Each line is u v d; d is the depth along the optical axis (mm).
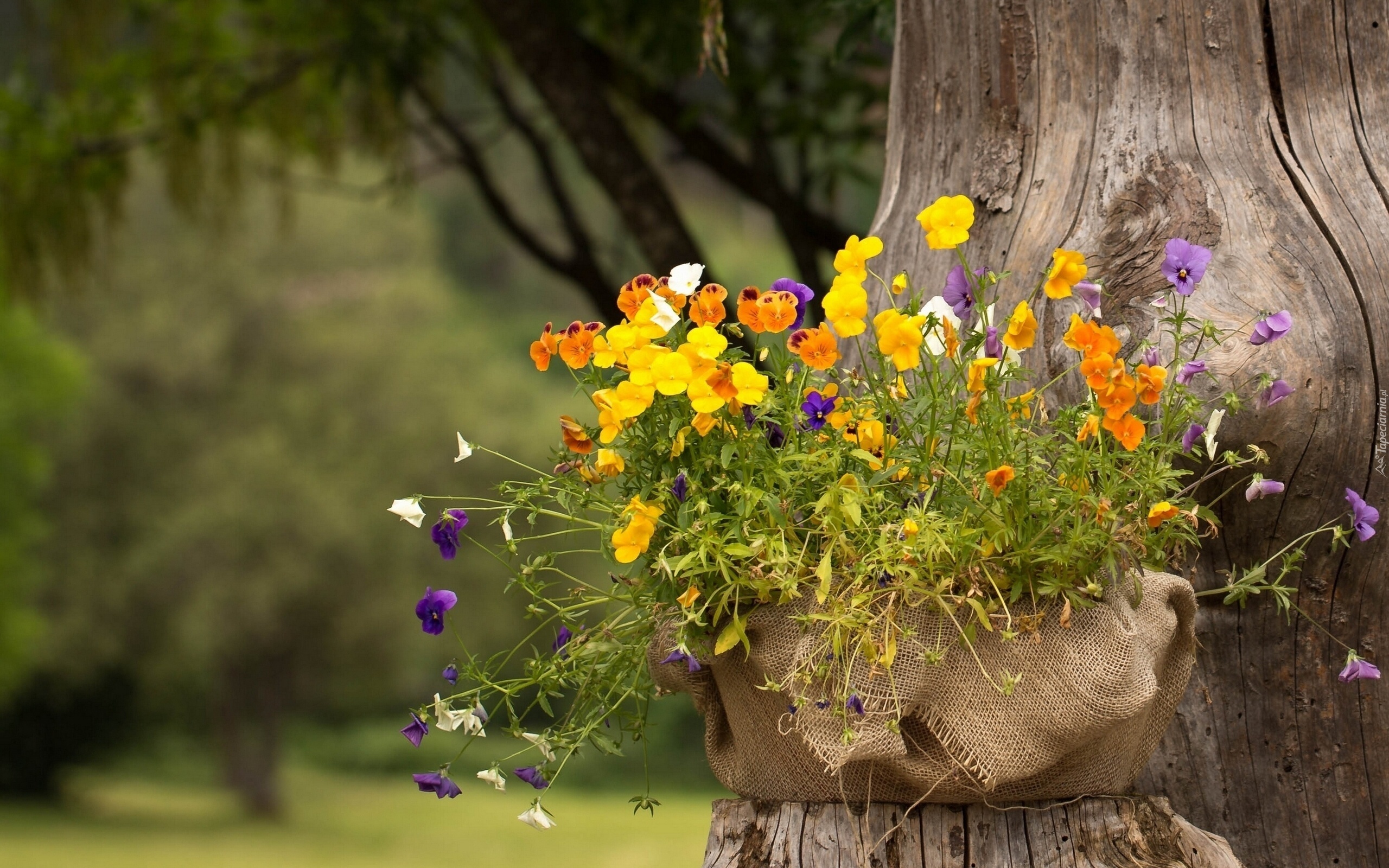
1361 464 2600
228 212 6098
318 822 24719
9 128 5520
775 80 4785
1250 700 2656
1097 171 2719
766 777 2512
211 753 32094
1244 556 2646
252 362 24953
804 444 2461
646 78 5133
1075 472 2424
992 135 2779
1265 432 2594
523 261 41812
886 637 2381
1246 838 2650
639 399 2410
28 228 5680
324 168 6008
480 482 24641
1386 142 2682
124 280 24031
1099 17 2738
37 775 26250
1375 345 2609
